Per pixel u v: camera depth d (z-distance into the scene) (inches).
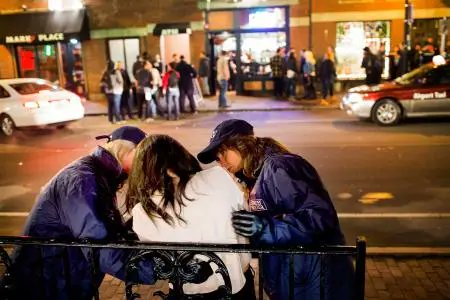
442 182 296.8
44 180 348.5
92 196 100.0
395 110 485.7
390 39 737.0
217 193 91.3
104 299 168.1
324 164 350.3
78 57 817.5
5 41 774.5
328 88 690.8
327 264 99.8
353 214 251.3
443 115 484.1
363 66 681.6
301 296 100.8
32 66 819.4
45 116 519.5
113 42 786.2
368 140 424.5
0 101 517.7
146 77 585.6
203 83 765.3
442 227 229.5
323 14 731.4
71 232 103.9
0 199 307.6
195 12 751.7
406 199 270.2
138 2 759.7
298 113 604.7
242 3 743.7
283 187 96.7
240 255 98.3
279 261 101.3
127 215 110.1
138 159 93.4
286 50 750.5
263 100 716.7
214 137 106.9
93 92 805.2
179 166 91.9
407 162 345.7
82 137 508.4
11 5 783.7
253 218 91.2
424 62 701.9
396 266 187.3
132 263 92.0
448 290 168.1
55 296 107.3
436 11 718.5
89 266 103.4
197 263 90.4
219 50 778.2
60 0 778.2
